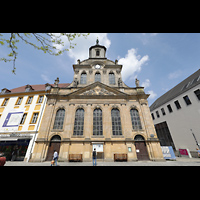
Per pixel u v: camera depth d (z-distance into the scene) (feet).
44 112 52.60
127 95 57.16
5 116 57.72
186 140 65.16
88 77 67.00
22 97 63.10
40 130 48.26
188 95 64.80
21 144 48.29
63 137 47.24
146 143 47.78
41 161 42.27
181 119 69.00
